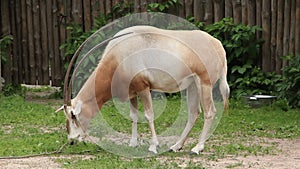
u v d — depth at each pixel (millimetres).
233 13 25562
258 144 17078
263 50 25125
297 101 23016
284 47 24734
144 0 26484
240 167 14344
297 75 22859
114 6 26609
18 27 27391
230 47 24719
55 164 14641
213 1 25906
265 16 25016
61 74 27188
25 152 15844
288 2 24562
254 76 24750
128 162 14719
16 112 21734
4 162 14844
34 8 27234
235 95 24562
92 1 26828
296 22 24438
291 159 15273
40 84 27516
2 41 26750
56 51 27172
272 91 24391
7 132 18609
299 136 18312
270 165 14586
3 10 27281
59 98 25719
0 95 25141
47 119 20531
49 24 27188
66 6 27000
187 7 26156
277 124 20000
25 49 27422
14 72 27516
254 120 20547
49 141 17078
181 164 14594
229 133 18578
